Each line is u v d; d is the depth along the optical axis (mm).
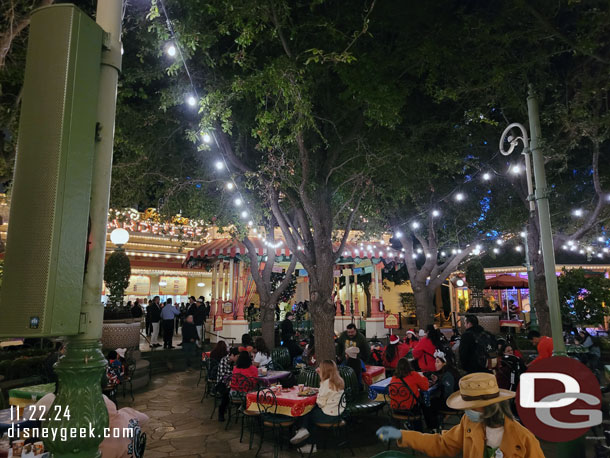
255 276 14148
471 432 2721
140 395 10086
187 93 8281
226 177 11484
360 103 8344
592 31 7359
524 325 19141
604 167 11688
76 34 1595
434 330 8367
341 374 7449
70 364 1623
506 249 23734
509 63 8594
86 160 1586
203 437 6863
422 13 7773
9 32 5574
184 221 14961
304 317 20547
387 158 9734
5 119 6484
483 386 2693
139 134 9914
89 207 1601
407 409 6105
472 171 13234
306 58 7582
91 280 1640
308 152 9094
